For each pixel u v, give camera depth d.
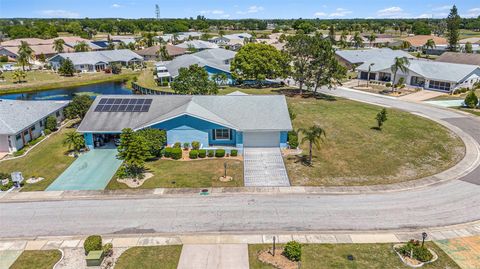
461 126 48.03
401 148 40.41
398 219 26.67
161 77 79.25
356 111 55.41
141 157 33.00
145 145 33.69
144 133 37.41
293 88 74.06
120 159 37.50
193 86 56.53
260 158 37.72
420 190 31.09
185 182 32.47
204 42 139.00
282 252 22.97
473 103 57.53
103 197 30.16
